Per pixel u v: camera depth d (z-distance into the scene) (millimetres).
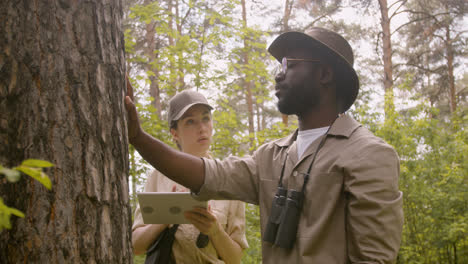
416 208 7570
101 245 1297
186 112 2650
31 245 1193
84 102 1325
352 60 1945
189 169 1818
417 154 7672
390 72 13703
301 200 1680
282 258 1677
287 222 1657
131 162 5609
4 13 1284
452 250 7977
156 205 2150
